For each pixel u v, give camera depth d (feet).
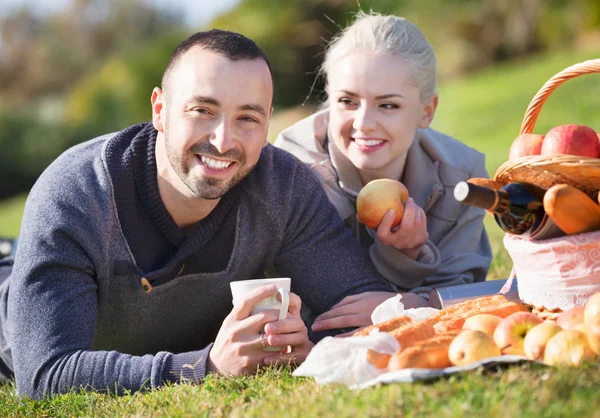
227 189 8.28
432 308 7.84
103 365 7.57
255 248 9.15
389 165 10.31
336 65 9.87
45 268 7.95
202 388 7.00
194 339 9.34
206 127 8.02
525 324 6.39
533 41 46.98
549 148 7.26
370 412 5.52
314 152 10.50
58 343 7.71
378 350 6.36
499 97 38.81
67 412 7.09
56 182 8.31
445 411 5.35
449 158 10.62
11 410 7.53
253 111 8.09
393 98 9.59
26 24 106.93
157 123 8.54
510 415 5.18
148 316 8.79
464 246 10.46
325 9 48.80
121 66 59.21
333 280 9.30
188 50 8.20
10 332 8.02
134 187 8.50
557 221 6.92
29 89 103.04
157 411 6.64
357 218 10.21
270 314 7.50
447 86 46.06
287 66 48.80
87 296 8.07
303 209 9.39
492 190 6.92
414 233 9.43
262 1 51.67
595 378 5.65
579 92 33.63
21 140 61.46
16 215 41.34
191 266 8.76
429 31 48.37
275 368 7.44
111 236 8.33
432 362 6.18
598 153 7.24
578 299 7.04
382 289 9.33
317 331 8.90
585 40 44.73
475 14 47.62
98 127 60.23
